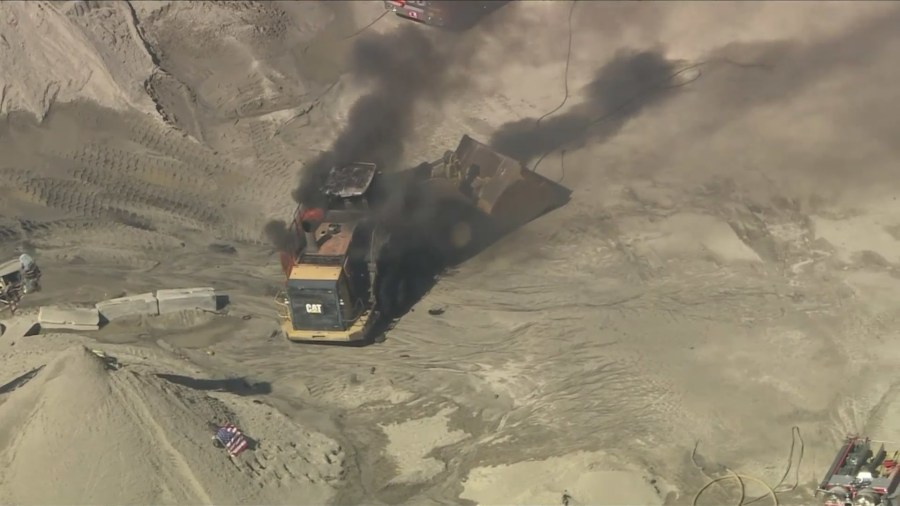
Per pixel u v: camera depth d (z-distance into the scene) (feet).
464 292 273.33
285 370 245.45
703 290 265.34
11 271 272.51
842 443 210.18
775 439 212.43
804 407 220.84
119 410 196.24
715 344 242.78
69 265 284.61
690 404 223.71
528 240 294.46
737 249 280.10
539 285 274.36
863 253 272.51
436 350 250.98
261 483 199.62
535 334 253.03
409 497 204.33
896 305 251.19
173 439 196.75
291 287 241.35
